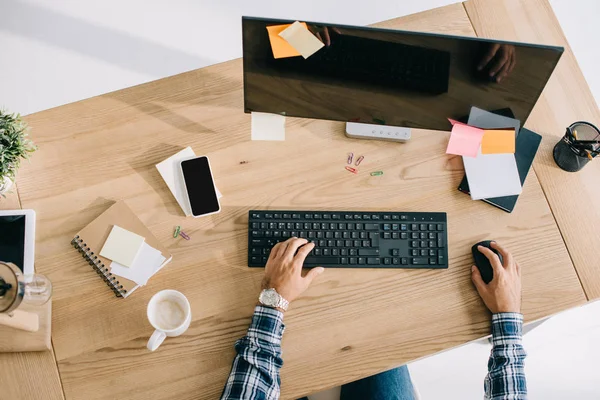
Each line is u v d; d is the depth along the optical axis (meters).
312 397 1.51
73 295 1.25
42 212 1.31
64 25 2.36
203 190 1.31
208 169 1.32
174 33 2.38
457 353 2.04
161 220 1.32
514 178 1.34
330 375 1.22
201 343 1.23
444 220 1.32
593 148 1.30
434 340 1.25
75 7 2.38
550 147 1.39
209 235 1.31
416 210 1.35
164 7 2.41
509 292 1.24
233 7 2.43
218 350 1.23
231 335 1.24
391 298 1.28
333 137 1.40
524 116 1.19
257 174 1.36
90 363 1.21
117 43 2.36
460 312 1.27
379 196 1.35
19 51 2.33
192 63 2.35
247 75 1.17
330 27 1.03
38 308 1.22
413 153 1.39
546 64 1.05
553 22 1.48
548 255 1.32
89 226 1.29
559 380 2.02
